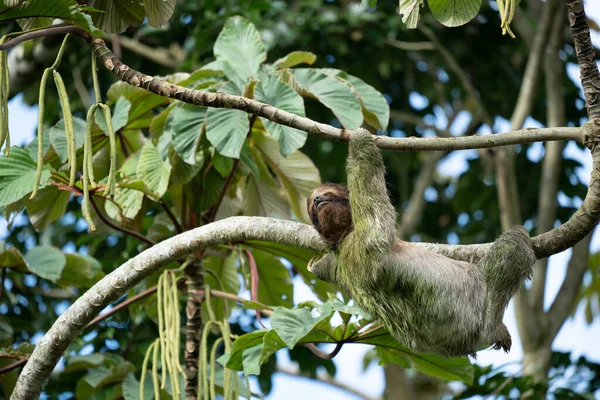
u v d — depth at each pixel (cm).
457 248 948
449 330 899
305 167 1273
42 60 2061
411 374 2116
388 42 2012
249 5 1850
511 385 1442
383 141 900
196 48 1814
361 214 903
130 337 1470
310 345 1080
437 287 902
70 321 986
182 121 1127
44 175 1060
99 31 869
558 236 861
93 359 1298
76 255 1342
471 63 2219
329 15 1959
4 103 822
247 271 1316
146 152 1191
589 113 810
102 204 1246
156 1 934
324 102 1148
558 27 1867
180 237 973
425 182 2123
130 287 981
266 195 1294
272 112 859
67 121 826
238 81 1158
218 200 1202
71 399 1430
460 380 1127
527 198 2167
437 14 856
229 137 1082
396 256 918
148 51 2130
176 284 1087
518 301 1711
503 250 885
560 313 1720
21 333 1628
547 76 1873
